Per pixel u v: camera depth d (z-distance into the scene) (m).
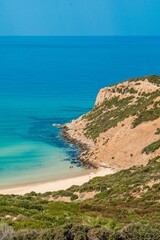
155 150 84.75
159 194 51.94
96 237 21.88
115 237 21.84
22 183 77.19
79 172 85.56
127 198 53.22
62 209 45.06
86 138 110.81
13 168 86.56
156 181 59.66
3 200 48.97
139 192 55.97
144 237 21.97
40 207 45.50
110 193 59.00
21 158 94.06
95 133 109.88
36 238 22.52
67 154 98.88
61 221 33.72
